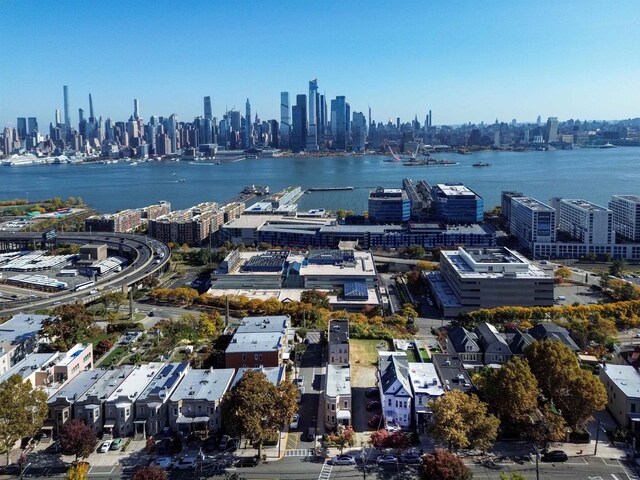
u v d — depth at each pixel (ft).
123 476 647.15
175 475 651.25
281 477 647.15
